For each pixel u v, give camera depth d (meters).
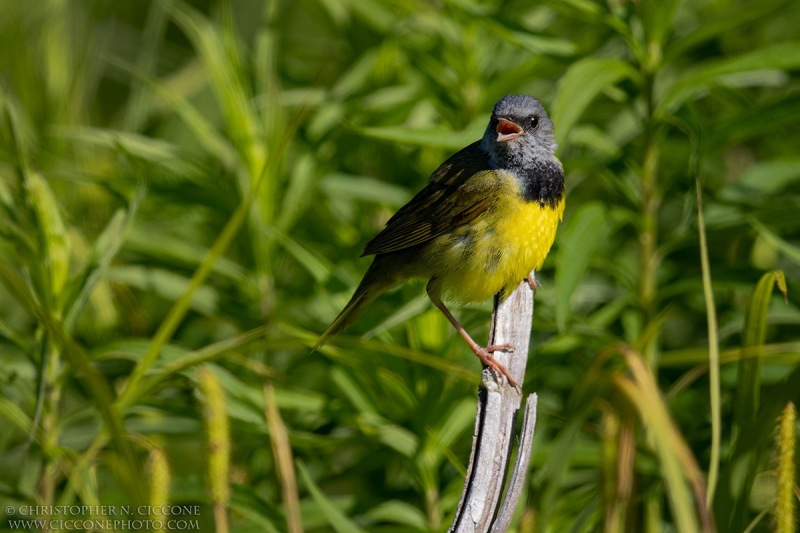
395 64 13.85
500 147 10.59
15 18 14.59
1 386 11.09
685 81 10.89
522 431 7.73
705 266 8.88
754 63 10.60
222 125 15.74
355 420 10.80
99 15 15.86
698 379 12.00
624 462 8.33
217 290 13.09
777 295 11.14
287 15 17.58
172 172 12.38
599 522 9.95
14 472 11.93
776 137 12.63
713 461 8.30
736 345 12.48
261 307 12.09
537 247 10.46
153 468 7.73
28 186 9.77
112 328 12.75
